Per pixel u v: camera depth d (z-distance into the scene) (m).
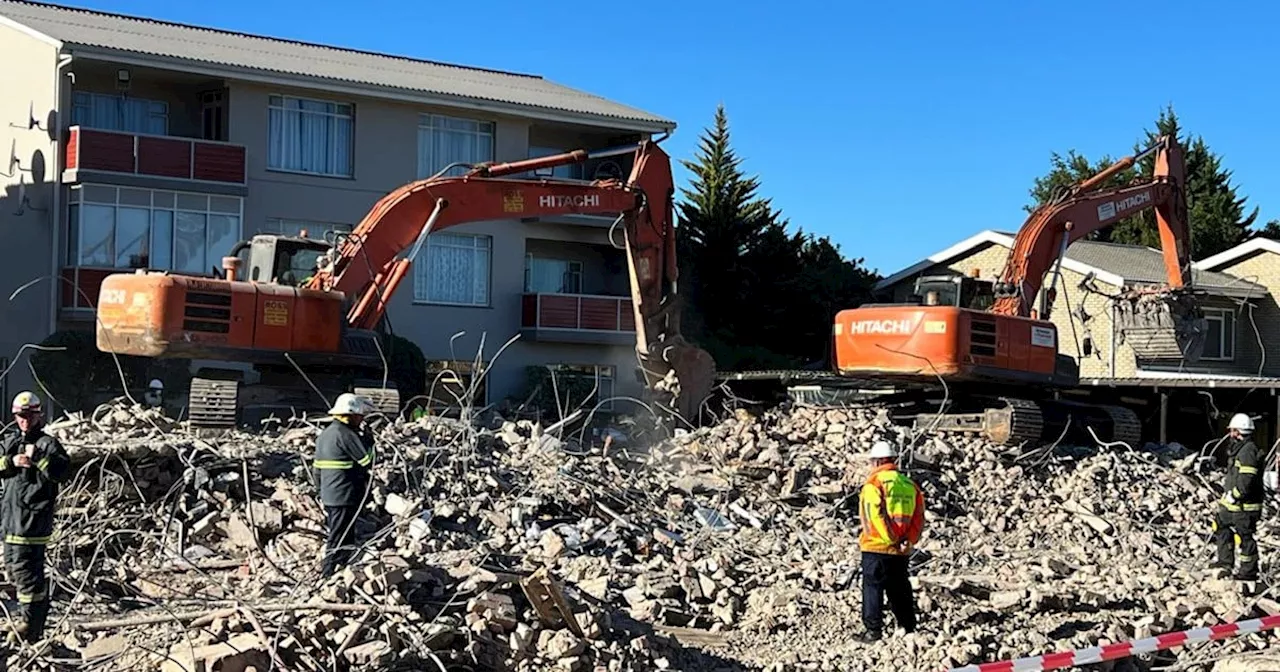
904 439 19.30
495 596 10.41
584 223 34.56
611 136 36.00
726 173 44.41
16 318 29.38
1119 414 21.86
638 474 17.00
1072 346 38.19
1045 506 18.11
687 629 12.02
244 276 20.55
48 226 28.64
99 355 25.80
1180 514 18.62
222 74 29.45
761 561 14.38
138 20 34.12
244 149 29.72
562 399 32.44
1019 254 22.28
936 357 20.19
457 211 19.92
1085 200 22.88
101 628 10.34
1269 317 39.88
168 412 24.34
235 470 14.34
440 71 36.62
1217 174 54.91
